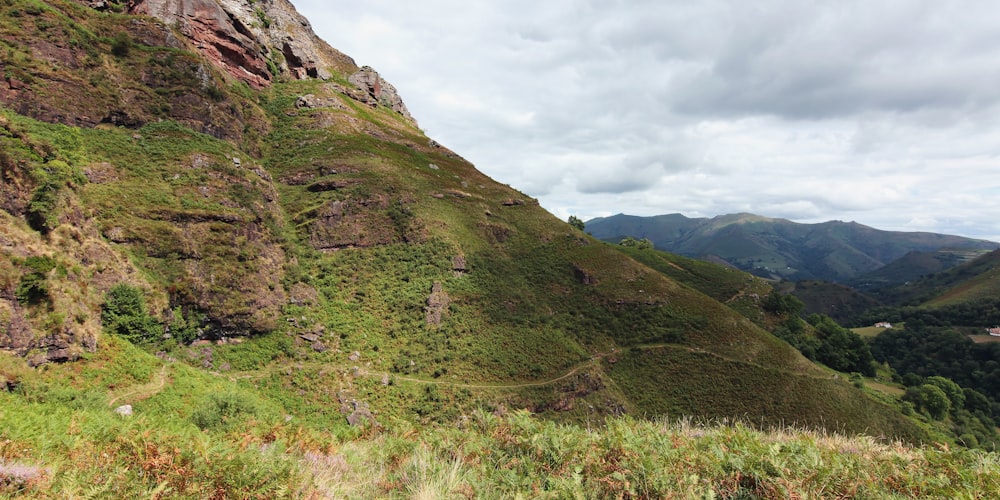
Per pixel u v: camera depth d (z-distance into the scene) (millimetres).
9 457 6363
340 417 36250
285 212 63281
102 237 37031
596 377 49594
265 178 63250
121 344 30031
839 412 52406
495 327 55625
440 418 39312
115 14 64562
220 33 84562
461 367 47438
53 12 53344
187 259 41469
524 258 72312
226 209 48938
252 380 37469
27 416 10539
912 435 52312
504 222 79812
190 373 31438
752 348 58656
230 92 73250
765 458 6336
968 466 6863
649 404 49750
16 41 47500
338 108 100312
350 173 73438
